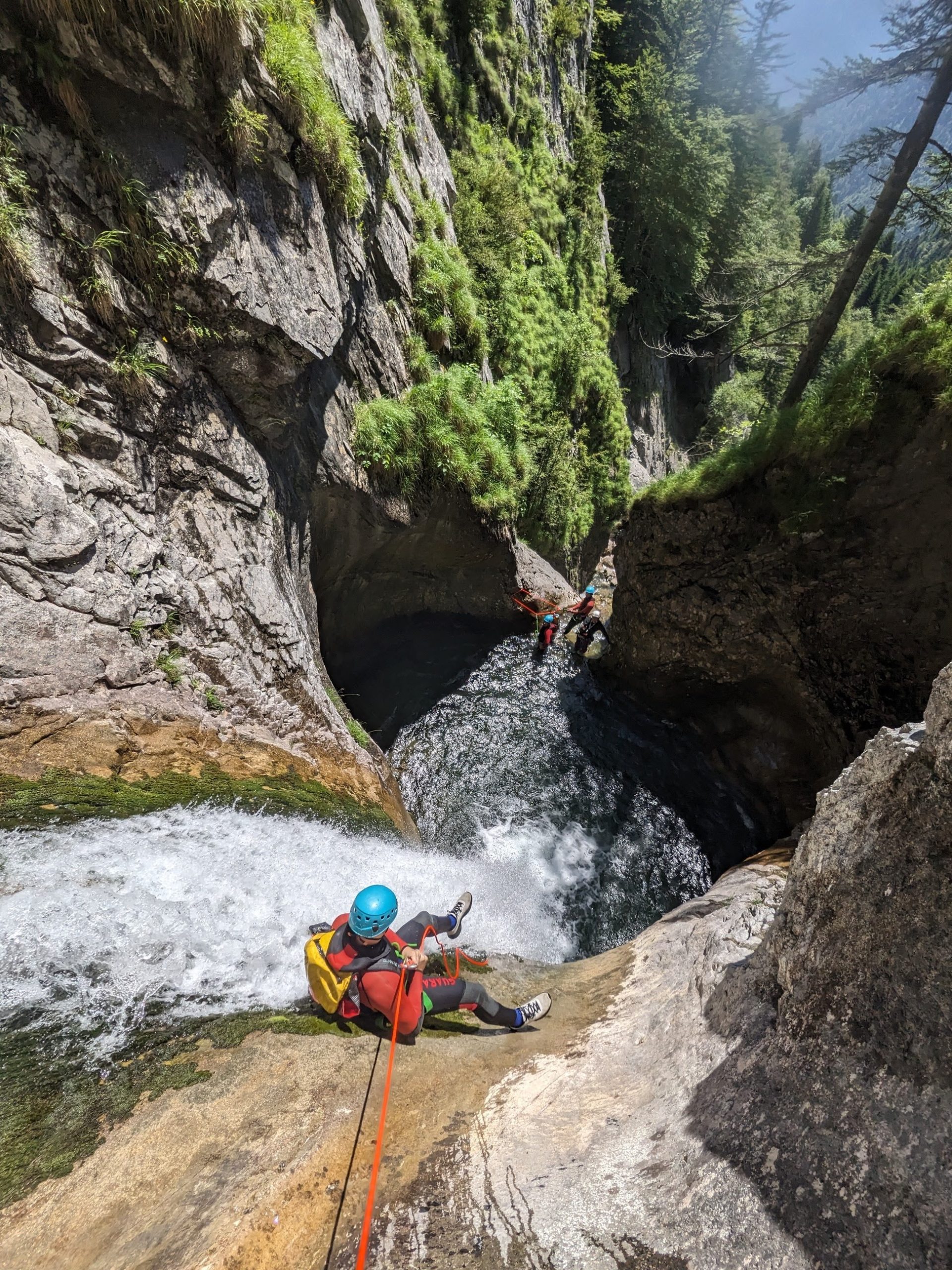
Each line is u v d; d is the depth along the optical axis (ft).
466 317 38.17
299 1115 8.70
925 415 24.27
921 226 31.24
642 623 33.27
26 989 9.61
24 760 13.85
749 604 29.12
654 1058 10.23
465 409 35.27
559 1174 7.78
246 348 20.65
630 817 28.94
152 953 10.96
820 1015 7.97
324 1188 7.64
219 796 16.40
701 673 31.58
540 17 65.82
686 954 13.20
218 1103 8.73
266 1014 10.71
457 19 50.88
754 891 15.72
